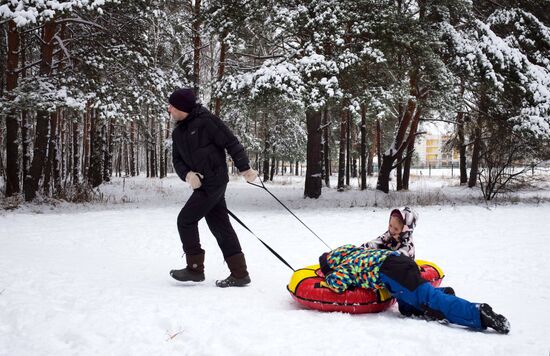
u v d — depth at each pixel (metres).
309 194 19.83
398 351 3.08
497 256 7.32
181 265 6.76
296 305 4.49
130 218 12.33
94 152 24.67
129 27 17.84
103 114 16.50
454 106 19.83
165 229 10.36
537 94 16.84
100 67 16.86
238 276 5.29
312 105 14.23
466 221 11.52
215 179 5.10
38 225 10.98
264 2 16.50
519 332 3.66
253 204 17.97
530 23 18.08
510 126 17.89
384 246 4.68
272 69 14.74
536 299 4.93
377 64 15.96
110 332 3.48
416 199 18.45
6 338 3.41
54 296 4.46
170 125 34.88
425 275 4.63
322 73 15.10
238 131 29.08
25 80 15.55
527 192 22.05
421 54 15.95
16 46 16.58
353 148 40.75
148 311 3.99
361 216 13.00
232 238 5.30
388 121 28.00
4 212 13.89
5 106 14.81
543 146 18.20
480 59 16.22
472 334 3.52
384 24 15.04
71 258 6.94
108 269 6.16
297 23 15.84
